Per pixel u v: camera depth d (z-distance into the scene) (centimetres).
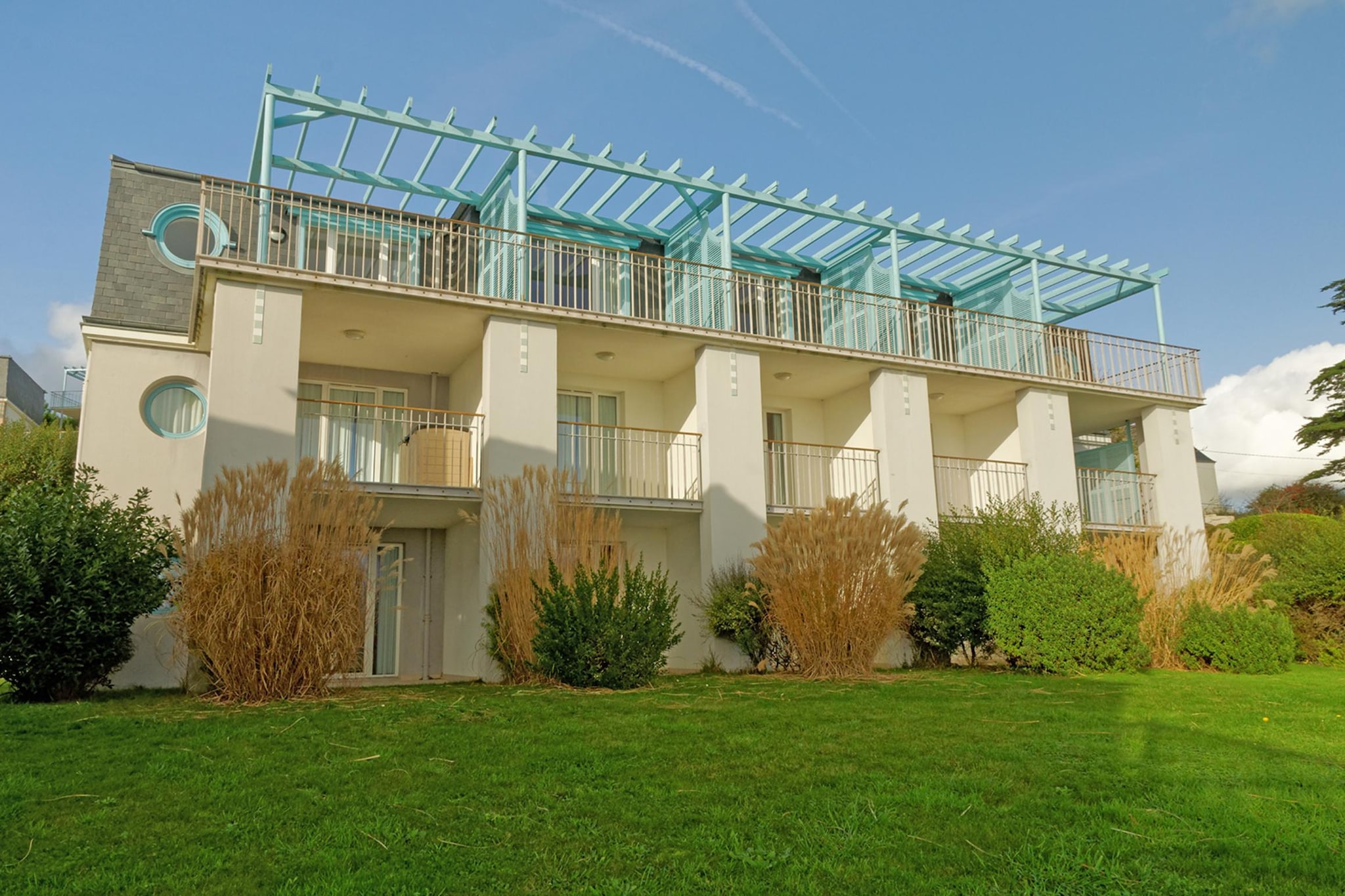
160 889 327
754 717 682
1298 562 1390
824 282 1730
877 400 1475
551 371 1209
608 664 914
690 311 1427
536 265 1448
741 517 1303
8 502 861
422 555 1308
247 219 1369
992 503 1388
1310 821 405
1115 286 1900
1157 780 482
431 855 362
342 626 839
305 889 326
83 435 1151
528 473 1059
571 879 338
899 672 1150
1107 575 1115
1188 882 333
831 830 394
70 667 820
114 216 1325
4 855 362
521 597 1005
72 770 500
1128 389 1711
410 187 1406
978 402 1692
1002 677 1038
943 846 372
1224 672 1138
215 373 1027
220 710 732
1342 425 2756
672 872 345
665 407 1505
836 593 1061
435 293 1146
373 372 1378
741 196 1448
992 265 1805
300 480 849
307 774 491
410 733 611
